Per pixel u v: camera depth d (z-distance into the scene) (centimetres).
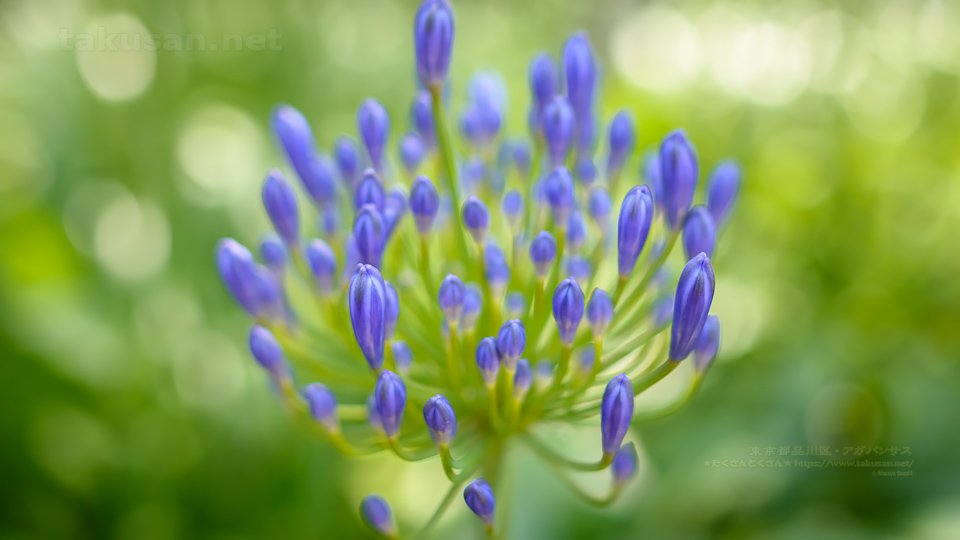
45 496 76
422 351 60
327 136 121
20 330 78
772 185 119
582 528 73
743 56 144
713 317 58
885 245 112
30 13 126
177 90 113
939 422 80
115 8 114
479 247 58
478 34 201
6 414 75
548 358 59
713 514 75
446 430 55
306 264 60
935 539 71
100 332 83
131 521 77
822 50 137
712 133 129
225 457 79
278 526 77
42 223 93
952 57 137
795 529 73
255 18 134
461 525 73
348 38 176
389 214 58
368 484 78
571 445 77
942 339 102
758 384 86
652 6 190
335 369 60
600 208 59
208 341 89
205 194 98
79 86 106
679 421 82
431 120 61
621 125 60
